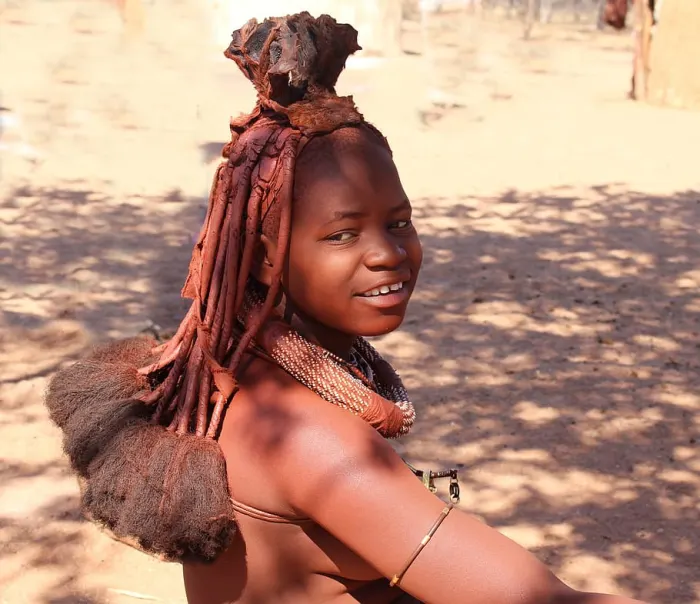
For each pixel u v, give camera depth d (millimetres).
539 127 13289
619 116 14164
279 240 1354
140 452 1363
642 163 11617
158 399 1456
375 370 1660
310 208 1350
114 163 10484
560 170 11195
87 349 6004
